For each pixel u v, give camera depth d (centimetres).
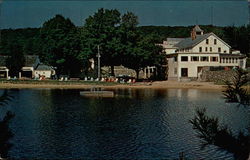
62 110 2897
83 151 1469
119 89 5344
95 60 6600
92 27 6375
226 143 381
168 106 3189
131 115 2619
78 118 2450
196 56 6538
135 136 1786
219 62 6538
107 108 3055
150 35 7000
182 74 6569
